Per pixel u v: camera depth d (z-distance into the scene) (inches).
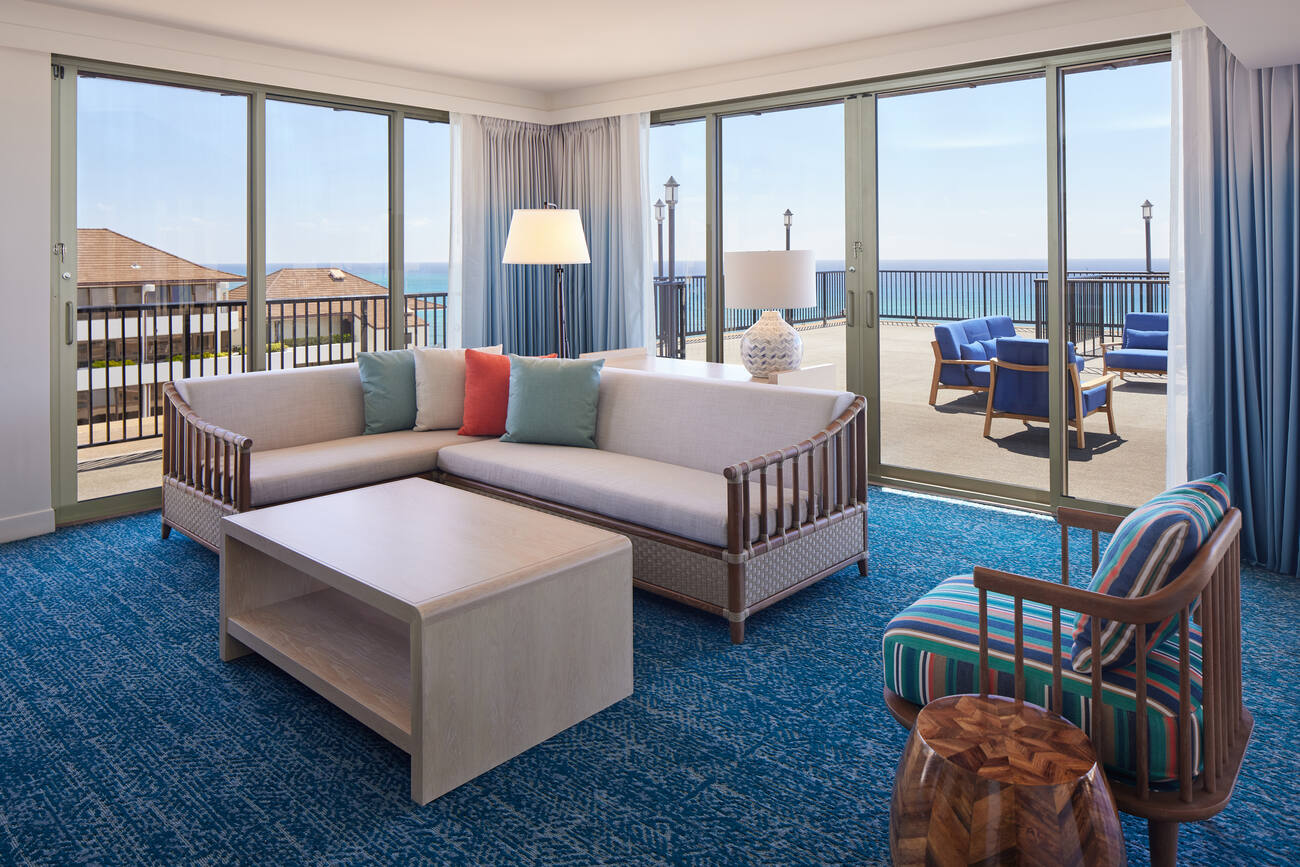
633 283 234.2
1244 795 84.0
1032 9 166.4
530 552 99.3
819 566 133.3
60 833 78.5
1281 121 141.7
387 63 206.1
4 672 109.9
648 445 160.1
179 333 187.5
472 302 231.5
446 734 84.7
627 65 210.2
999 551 154.9
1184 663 65.4
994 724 66.9
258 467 150.3
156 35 172.1
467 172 227.0
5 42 153.6
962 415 189.9
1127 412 169.5
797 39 187.2
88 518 176.6
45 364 165.5
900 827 64.7
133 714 99.9
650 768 89.4
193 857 75.2
